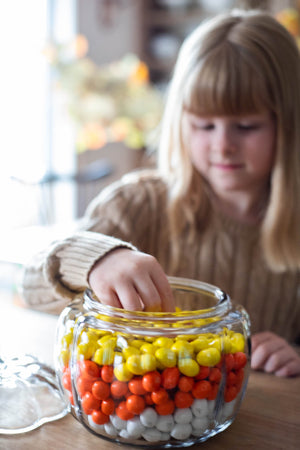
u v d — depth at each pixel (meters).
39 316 0.84
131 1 3.30
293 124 0.96
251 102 0.88
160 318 0.48
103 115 2.29
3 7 2.38
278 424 0.55
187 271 1.10
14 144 2.51
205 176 1.02
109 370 0.47
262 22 0.95
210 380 0.48
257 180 0.97
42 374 0.59
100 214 1.06
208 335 0.49
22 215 2.44
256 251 1.09
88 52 3.00
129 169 3.45
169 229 1.10
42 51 2.34
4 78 2.42
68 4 2.81
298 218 1.02
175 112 1.04
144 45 3.43
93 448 0.49
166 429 0.47
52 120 2.72
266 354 0.69
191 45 0.98
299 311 1.12
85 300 0.54
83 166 2.99
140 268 0.57
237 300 1.10
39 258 0.72
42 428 0.53
